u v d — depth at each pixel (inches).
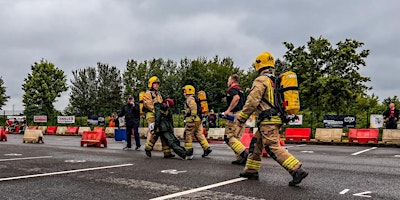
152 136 370.6
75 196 189.5
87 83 2482.8
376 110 1039.6
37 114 1480.1
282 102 218.5
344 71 957.8
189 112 365.7
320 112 925.2
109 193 196.1
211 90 2298.2
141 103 407.5
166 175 252.7
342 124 753.0
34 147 503.2
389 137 648.4
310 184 220.7
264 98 221.1
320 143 716.7
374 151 489.4
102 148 498.3
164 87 2461.9
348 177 246.8
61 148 486.9
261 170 276.4
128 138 486.9
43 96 2030.0
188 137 363.9
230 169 281.7
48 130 1191.6
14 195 191.9
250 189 205.5
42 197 187.5
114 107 2470.5
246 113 221.0
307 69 965.8
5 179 237.3
